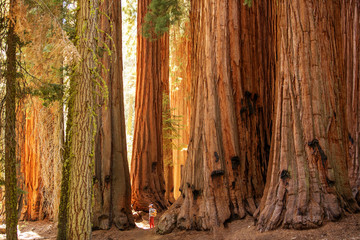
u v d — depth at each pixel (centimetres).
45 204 2075
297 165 1010
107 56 1766
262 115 1421
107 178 1669
